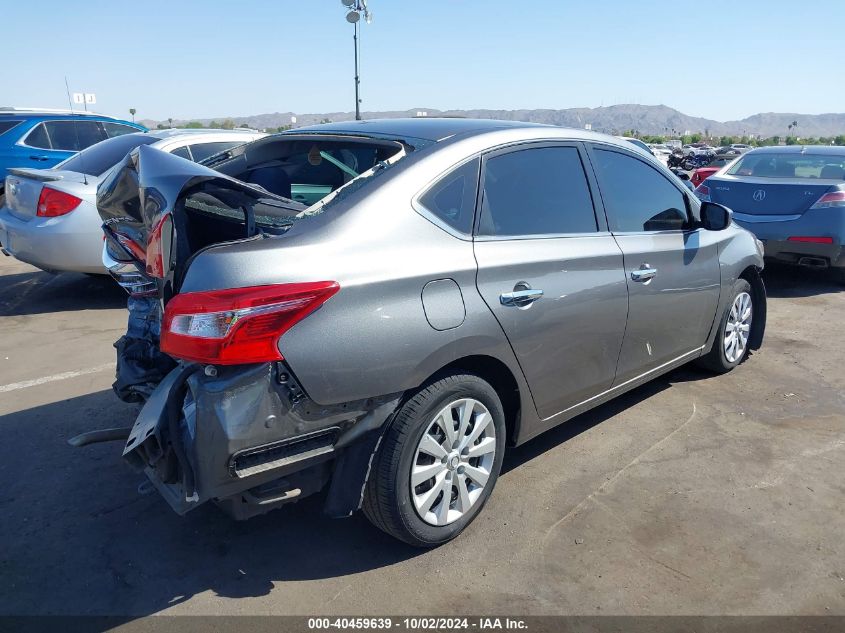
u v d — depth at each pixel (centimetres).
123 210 314
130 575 287
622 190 388
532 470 372
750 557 299
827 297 762
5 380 496
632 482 360
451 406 292
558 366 338
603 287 353
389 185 284
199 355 236
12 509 334
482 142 319
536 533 315
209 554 301
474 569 290
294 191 394
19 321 647
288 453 253
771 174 816
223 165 402
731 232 485
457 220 298
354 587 279
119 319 652
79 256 661
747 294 512
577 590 278
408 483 280
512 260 307
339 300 251
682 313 428
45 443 400
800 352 571
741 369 529
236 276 240
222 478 242
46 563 294
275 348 240
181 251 263
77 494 348
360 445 270
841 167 781
